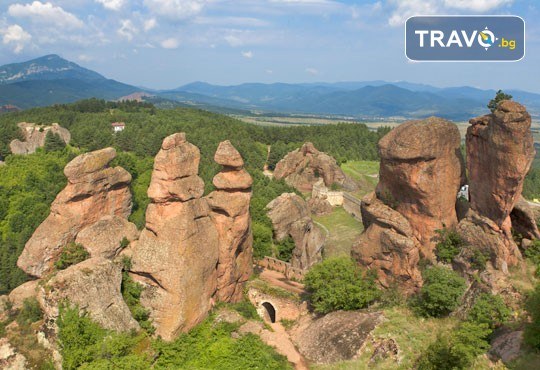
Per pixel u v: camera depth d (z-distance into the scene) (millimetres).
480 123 34500
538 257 35188
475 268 34906
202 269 37312
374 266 40469
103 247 38188
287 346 38031
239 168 41000
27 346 31891
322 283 40625
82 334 31516
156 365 33156
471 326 29750
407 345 33094
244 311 41344
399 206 39656
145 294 36219
